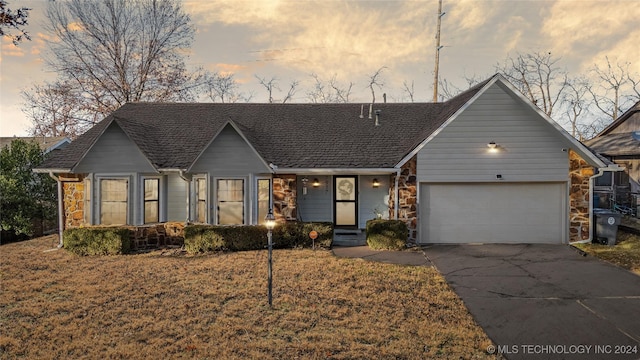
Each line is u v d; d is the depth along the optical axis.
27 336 5.36
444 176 11.59
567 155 11.25
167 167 11.64
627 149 16.83
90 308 6.40
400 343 5.14
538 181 11.35
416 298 6.91
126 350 4.91
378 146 12.74
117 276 8.30
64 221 11.88
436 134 11.53
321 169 11.61
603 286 7.50
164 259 9.96
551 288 7.44
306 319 5.90
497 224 11.71
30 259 10.12
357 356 4.77
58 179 11.88
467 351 4.97
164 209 12.02
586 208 11.27
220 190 11.53
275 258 9.88
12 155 15.41
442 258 9.92
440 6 22.94
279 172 11.55
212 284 7.65
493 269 8.84
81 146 12.49
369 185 13.38
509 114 11.34
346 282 7.75
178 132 13.45
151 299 6.81
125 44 24.64
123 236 10.68
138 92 25.20
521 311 6.33
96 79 23.94
